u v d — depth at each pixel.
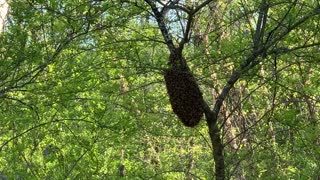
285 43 8.48
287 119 8.29
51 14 7.00
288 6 7.53
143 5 7.43
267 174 10.30
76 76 7.90
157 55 8.01
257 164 10.75
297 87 9.79
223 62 8.25
